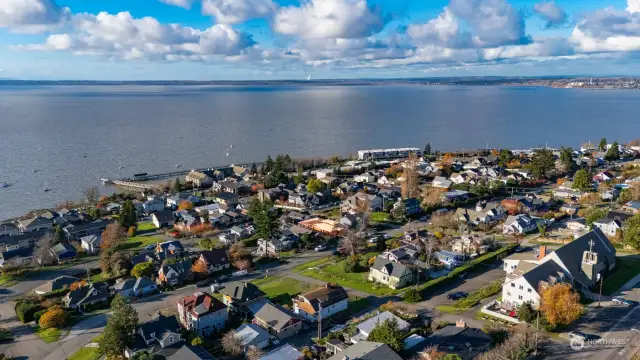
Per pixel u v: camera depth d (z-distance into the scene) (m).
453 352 56.56
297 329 68.62
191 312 69.69
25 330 72.00
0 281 91.44
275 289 83.50
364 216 118.38
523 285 69.69
